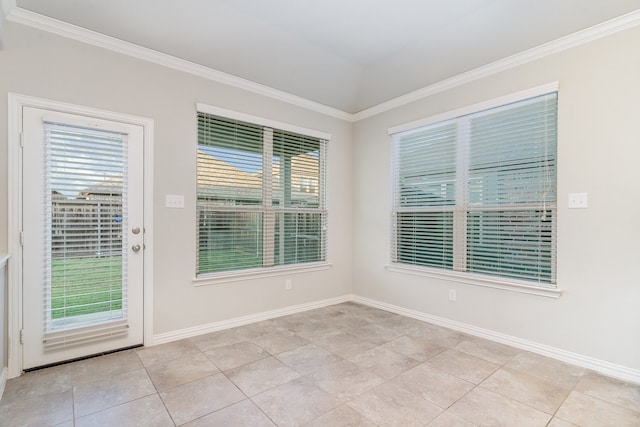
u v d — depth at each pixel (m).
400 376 2.28
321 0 2.49
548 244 2.66
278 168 3.70
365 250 4.19
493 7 2.53
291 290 3.76
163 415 1.83
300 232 3.91
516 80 2.82
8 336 2.22
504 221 2.93
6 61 2.23
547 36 2.56
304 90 3.69
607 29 2.35
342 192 4.28
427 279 3.49
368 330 3.21
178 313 2.95
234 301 3.31
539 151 2.71
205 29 2.72
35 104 2.32
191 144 3.02
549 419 1.80
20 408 1.88
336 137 4.22
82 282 2.51
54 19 2.36
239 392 2.07
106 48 2.60
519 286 2.78
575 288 2.50
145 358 2.55
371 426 1.74
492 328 2.97
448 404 1.94
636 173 2.24
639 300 2.23
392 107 3.87
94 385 2.14
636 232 2.24
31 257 2.31
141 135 2.76
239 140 3.37
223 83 3.22
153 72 2.82
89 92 2.52
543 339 2.65
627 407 1.92
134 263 2.73
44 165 2.36
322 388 2.12
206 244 3.16
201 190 3.12
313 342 2.90
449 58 3.07
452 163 3.31
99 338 2.58
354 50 3.20
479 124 3.10
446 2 2.51
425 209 3.55
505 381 2.22
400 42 3.07
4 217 2.22
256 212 3.51
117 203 2.65
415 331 3.18
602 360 2.37
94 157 2.55
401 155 3.81
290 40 3.01
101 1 2.32
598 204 2.40
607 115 2.36
